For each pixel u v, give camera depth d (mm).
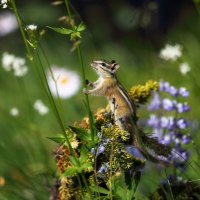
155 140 7176
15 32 18609
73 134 6734
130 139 6824
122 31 18281
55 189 7438
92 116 6512
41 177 9414
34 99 13695
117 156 6715
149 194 8078
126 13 18578
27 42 6473
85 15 19234
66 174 6348
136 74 14359
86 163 6422
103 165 6664
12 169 10617
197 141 9516
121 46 17281
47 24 18406
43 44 17328
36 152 10969
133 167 6906
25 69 10945
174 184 7574
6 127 11953
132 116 6832
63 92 13375
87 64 15969
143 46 16422
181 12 18156
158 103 8719
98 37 18484
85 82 6508
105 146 6613
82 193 6652
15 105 13859
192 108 11758
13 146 11336
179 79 12914
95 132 6523
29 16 18578
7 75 14742
